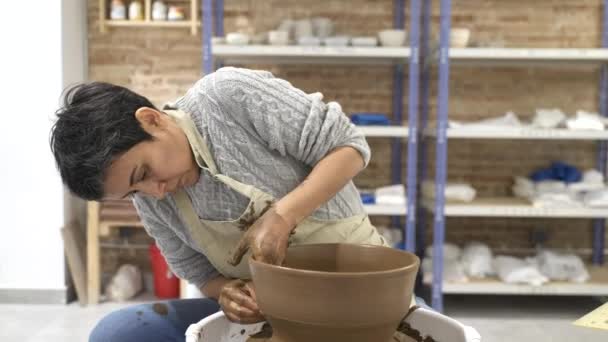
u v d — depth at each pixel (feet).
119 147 3.15
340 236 4.12
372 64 11.78
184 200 4.02
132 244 11.96
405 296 2.95
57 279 10.81
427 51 11.32
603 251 12.01
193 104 3.84
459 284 10.12
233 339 3.74
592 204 10.07
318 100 3.87
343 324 2.81
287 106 3.74
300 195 3.43
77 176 3.16
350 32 11.79
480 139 11.93
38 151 10.60
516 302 11.26
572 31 11.79
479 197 11.69
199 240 4.13
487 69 11.87
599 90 11.89
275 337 3.16
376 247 3.45
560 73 11.87
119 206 10.68
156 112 3.43
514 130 9.91
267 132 3.77
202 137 3.80
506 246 12.10
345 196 4.16
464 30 10.03
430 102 11.94
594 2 11.75
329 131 3.71
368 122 10.35
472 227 12.10
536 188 10.84
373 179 12.05
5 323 9.59
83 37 11.72
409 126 9.95
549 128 10.13
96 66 11.91
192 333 3.30
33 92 10.55
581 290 10.11
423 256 11.85
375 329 2.89
